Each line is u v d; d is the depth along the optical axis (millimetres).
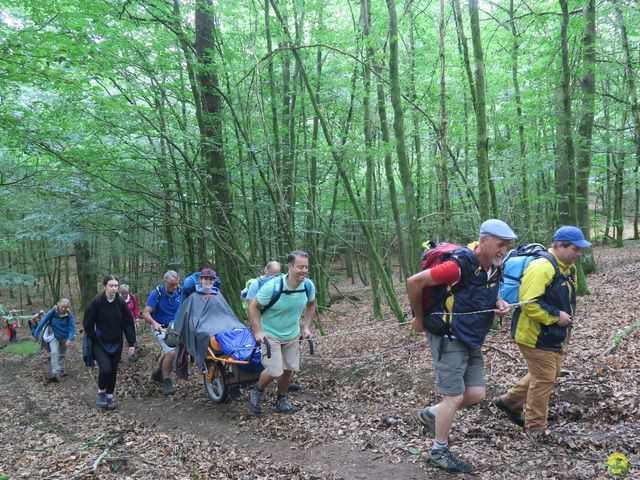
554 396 4363
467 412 4410
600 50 10641
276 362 4914
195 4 8789
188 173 9430
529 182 11609
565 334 3705
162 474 3682
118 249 14758
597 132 14312
